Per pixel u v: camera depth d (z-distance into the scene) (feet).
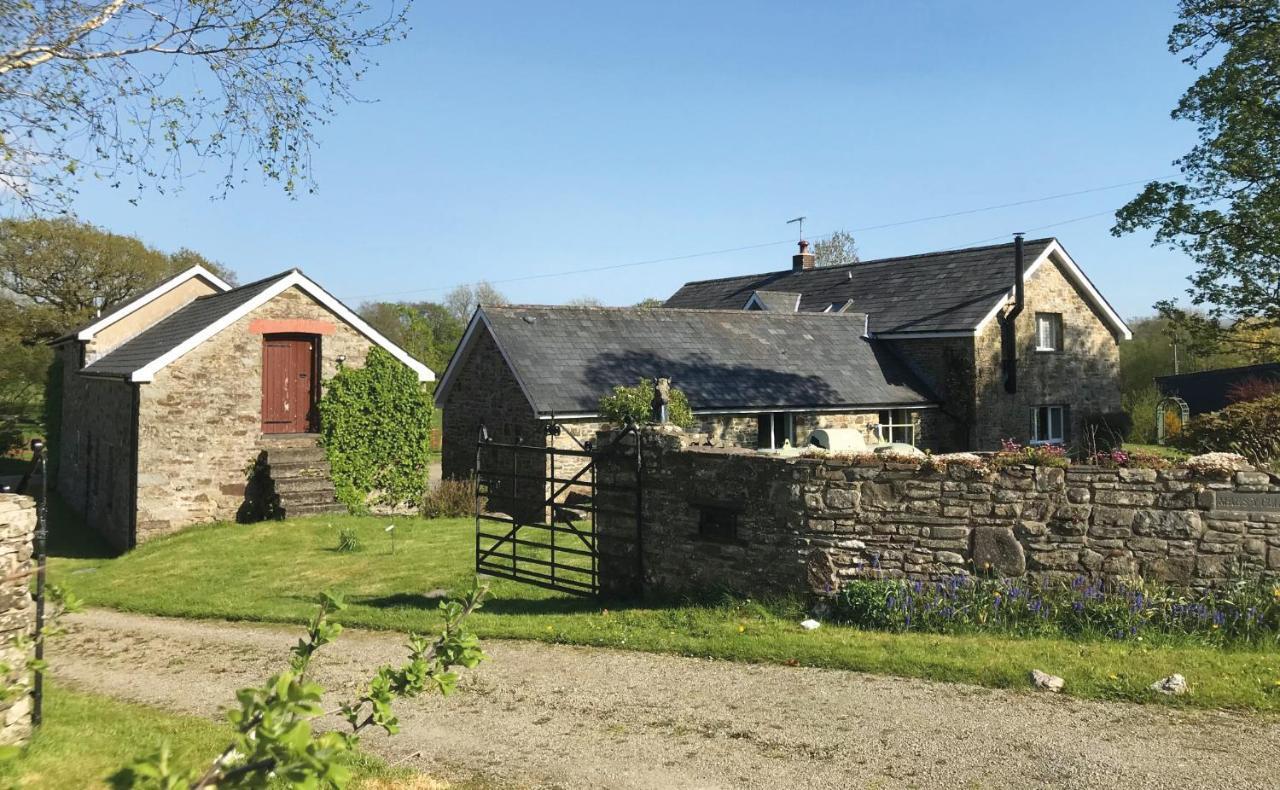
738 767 19.63
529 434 67.82
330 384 68.28
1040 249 86.33
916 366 87.61
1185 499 28.45
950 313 85.35
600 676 26.48
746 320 85.87
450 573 44.93
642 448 36.60
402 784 18.72
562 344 72.18
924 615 29.04
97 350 82.17
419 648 13.43
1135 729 20.66
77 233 140.15
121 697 27.07
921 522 30.50
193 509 63.36
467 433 76.54
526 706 24.20
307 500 64.69
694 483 34.81
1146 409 117.70
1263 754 19.15
